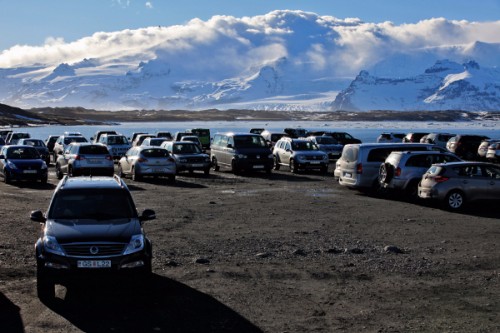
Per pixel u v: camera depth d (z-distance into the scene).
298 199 19.84
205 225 14.52
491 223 15.10
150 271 8.34
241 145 30.30
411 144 21.62
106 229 8.28
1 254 11.05
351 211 17.08
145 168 25.84
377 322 7.41
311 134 52.06
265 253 11.15
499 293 8.73
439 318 7.58
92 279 7.94
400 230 13.98
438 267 10.31
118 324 7.23
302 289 8.89
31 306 7.95
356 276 9.68
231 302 8.19
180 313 7.69
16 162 24.72
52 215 8.75
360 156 21.25
